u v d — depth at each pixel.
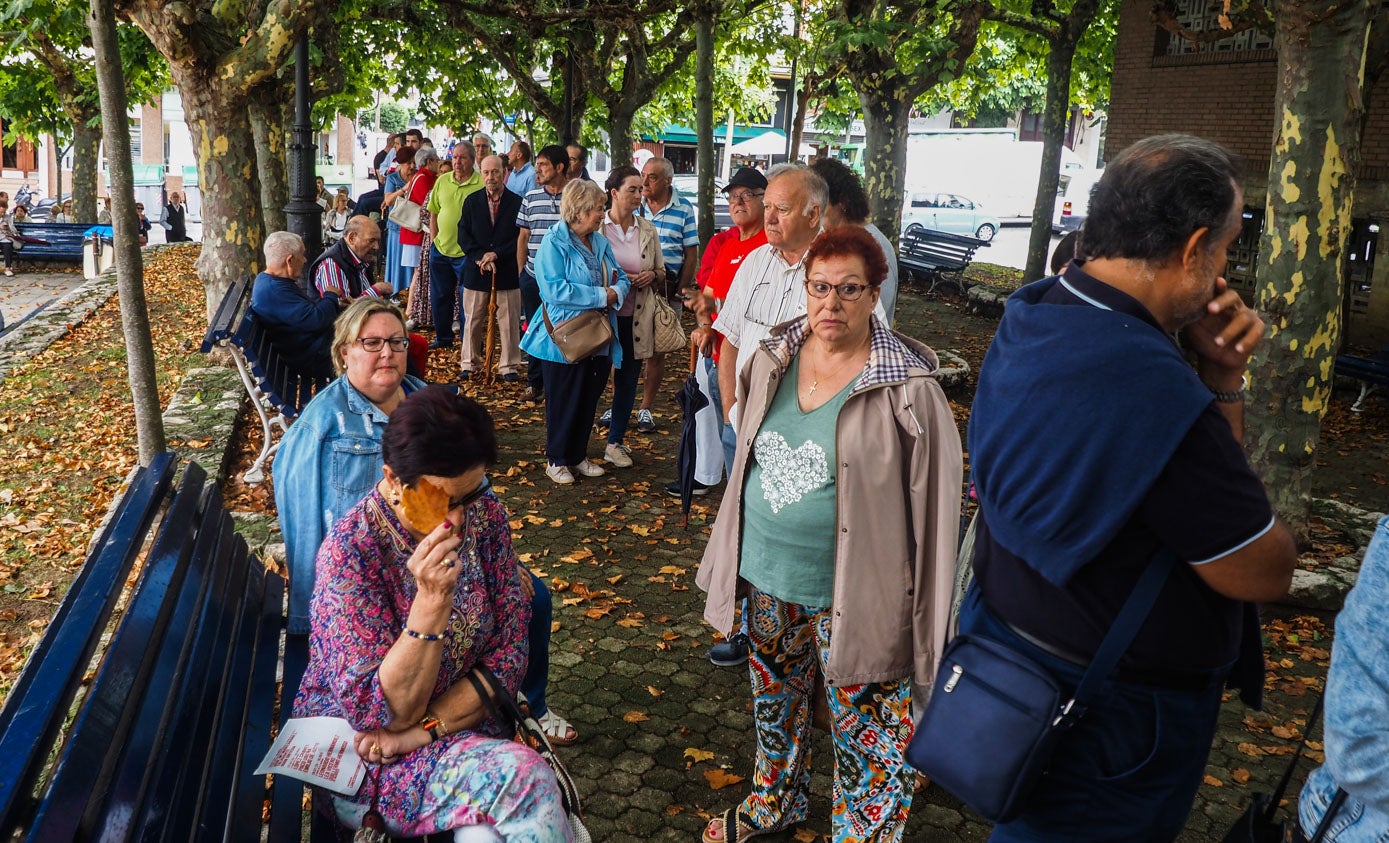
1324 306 5.83
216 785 2.40
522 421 8.67
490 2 11.95
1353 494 8.31
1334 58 5.70
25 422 8.55
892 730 3.08
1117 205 1.97
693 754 3.98
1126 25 16.59
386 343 3.41
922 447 2.92
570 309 6.84
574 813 2.66
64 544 6.04
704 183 13.67
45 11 9.41
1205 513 1.86
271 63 8.61
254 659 2.99
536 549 6.04
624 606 5.31
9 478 7.14
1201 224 1.93
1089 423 1.89
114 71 5.10
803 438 3.07
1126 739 2.03
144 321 5.48
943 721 2.13
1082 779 2.08
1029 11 15.81
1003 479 2.03
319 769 2.51
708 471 6.71
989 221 36.66
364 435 3.36
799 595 3.11
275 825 2.60
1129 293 2.00
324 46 16.47
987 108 49.72
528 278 9.21
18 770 1.57
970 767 2.08
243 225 8.98
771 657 3.35
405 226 12.57
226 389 8.31
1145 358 1.88
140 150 45.72
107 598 2.14
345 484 3.32
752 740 4.11
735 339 4.77
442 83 20.78
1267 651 5.03
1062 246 3.54
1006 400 2.03
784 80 43.22
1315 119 5.74
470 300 10.02
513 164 12.37
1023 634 2.11
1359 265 13.72
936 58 12.29
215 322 6.27
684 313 13.73
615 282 7.11
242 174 8.90
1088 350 1.92
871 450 2.93
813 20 16.97
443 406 2.50
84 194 24.80
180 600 2.58
